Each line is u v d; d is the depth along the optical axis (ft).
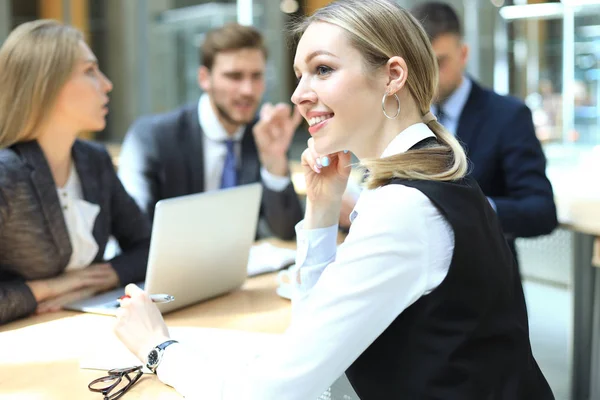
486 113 8.78
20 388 4.18
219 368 3.86
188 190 9.19
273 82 19.47
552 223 8.35
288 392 3.45
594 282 8.73
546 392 3.97
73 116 6.16
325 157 4.72
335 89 3.77
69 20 23.54
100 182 6.84
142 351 4.14
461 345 3.51
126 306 4.31
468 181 3.86
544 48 14.38
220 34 8.96
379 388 3.67
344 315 3.43
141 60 22.76
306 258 4.79
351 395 4.78
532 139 8.67
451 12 8.54
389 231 3.44
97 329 5.33
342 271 3.48
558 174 13.23
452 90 8.80
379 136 3.96
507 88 15.06
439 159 3.75
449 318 3.52
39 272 6.07
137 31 22.68
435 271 3.49
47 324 5.49
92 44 23.52
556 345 11.36
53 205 6.06
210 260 5.88
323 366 3.45
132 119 23.36
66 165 6.51
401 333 3.59
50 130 6.17
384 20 3.77
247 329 5.25
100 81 6.40
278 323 5.40
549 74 14.37
